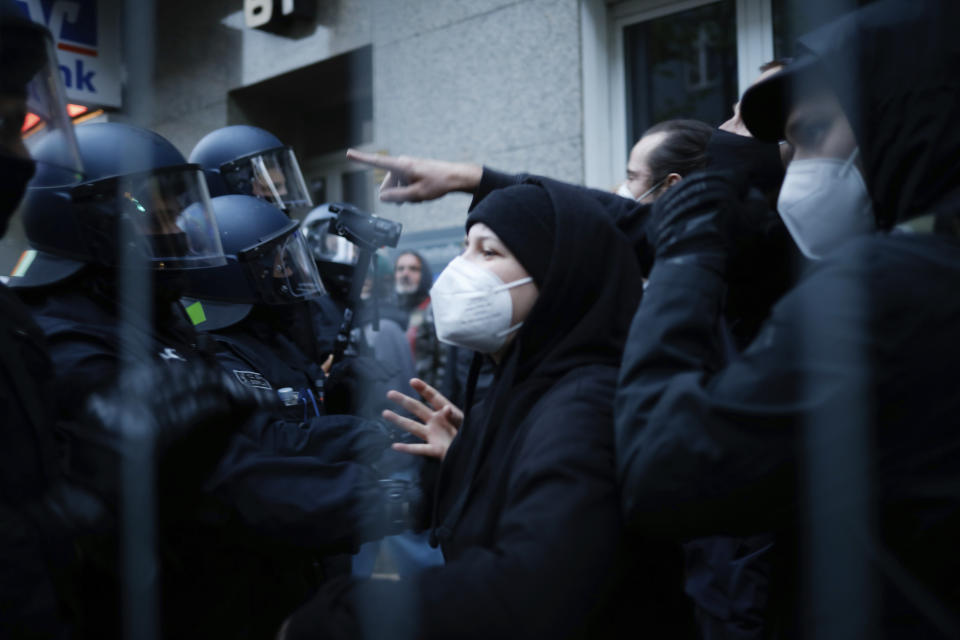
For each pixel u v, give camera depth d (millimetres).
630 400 929
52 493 973
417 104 4051
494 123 3838
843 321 797
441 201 3932
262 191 2461
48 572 911
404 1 4074
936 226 821
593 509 952
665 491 881
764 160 1375
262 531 1257
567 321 1142
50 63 1117
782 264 1239
